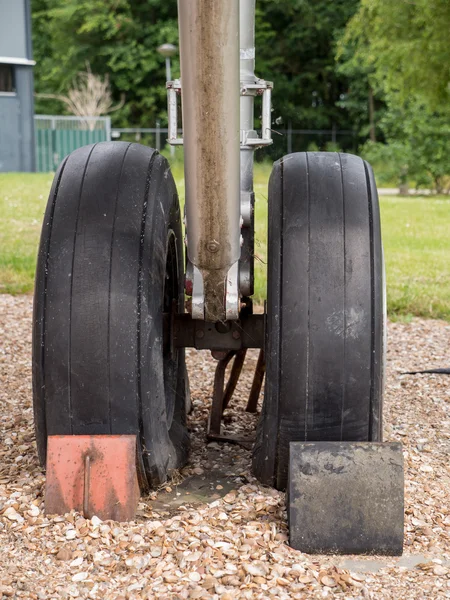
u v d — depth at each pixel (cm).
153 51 3916
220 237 281
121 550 269
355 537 274
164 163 341
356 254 302
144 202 315
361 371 298
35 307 304
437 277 904
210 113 247
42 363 301
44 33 4497
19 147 2892
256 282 776
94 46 3988
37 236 1140
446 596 248
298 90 4156
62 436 296
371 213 311
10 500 306
